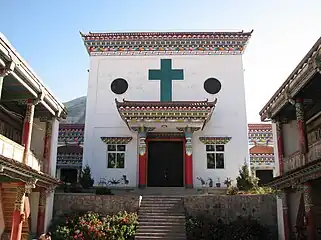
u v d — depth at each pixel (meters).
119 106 23.52
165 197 20.09
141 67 27.03
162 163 25.67
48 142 19.67
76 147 30.03
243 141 25.70
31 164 16.88
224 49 27.25
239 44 27.27
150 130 24.92
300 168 14.61
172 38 27.17
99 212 19.67
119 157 25.55
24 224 17.72
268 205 19.53
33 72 15.19
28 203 17.59
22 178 15.23
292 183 16.28
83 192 23.12
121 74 26.94
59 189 23.02
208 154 25.50
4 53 12.47
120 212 19.30
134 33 27.25
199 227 18.25
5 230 17.12
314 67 13.06
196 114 23.42
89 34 27.38
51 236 18.22
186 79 26.83
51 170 19.66
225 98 26.45
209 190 24.61
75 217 19.02
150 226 18.38
